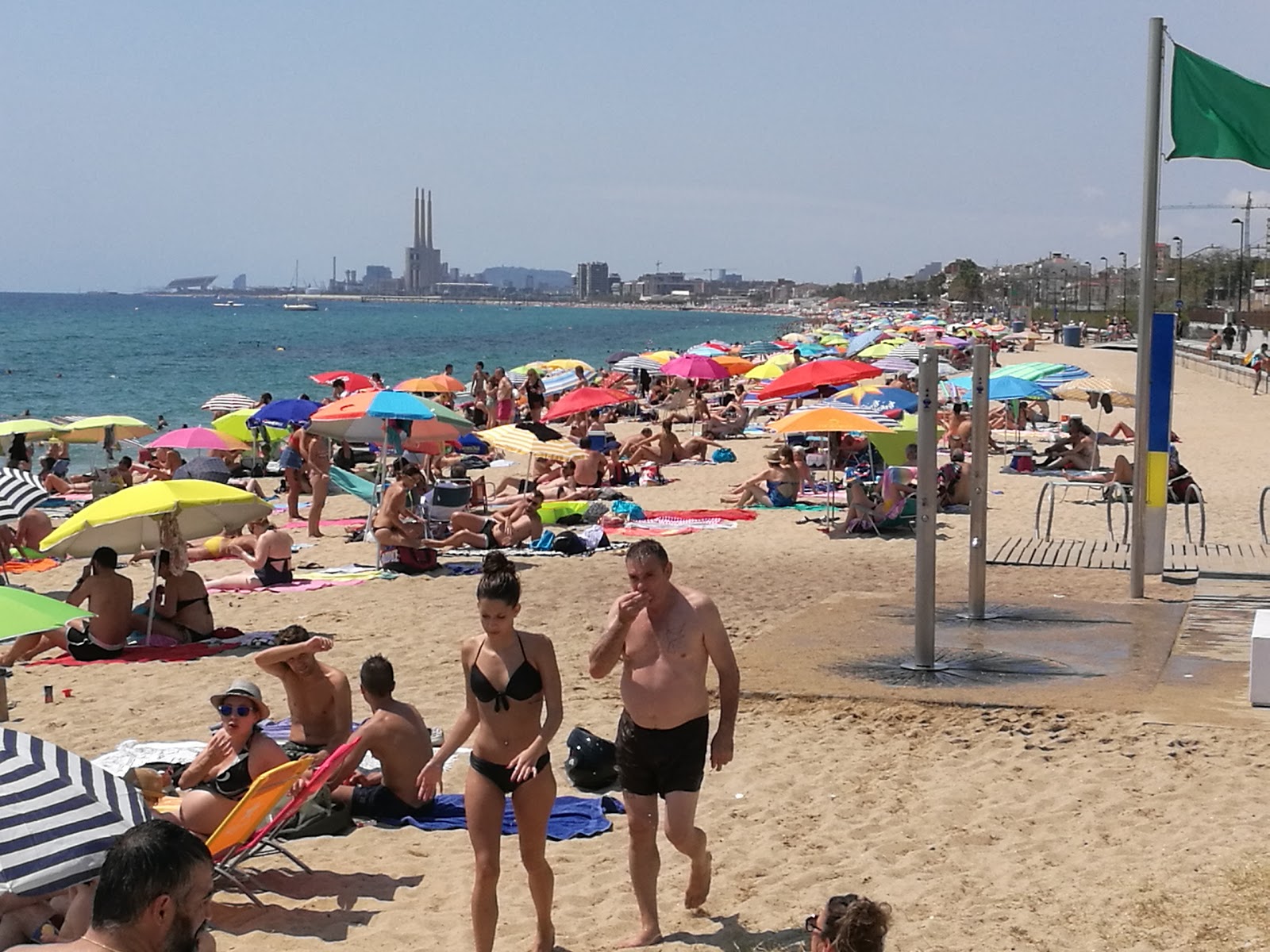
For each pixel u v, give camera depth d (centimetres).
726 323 19888
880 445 2008
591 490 2145
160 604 1224
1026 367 2500
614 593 1405
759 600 1342
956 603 1276
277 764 698
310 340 10975
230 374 6341
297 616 1324
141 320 16575
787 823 738
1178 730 855
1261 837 679
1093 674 996
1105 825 711
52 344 9469
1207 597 1271
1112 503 1953
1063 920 592
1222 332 6388
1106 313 11462
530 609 1325
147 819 509
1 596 819
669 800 595
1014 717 900
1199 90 1212
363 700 1026
